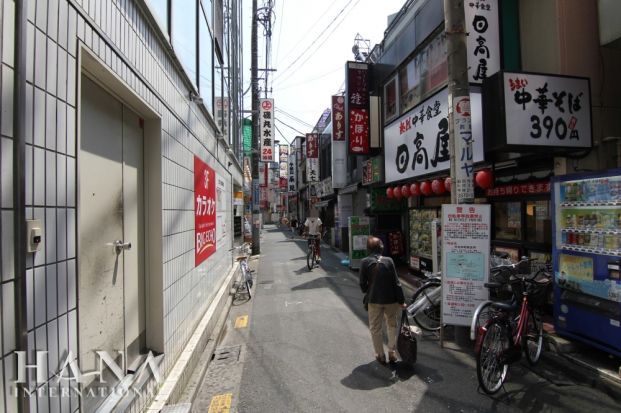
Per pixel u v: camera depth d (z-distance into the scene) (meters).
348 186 16.06
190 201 4.74
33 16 1.61
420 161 8.01
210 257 6.23
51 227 1.73
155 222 3.54
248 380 4.12
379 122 10.99
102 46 2.29
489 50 5.88
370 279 4.52
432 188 7.66
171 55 3.84
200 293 5.31
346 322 6.21
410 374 4.18
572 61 5.38
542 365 4.39
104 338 2.68
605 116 5.48
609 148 5.38
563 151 5.29
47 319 1.68
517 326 4.14
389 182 9.84
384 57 10.47
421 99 8.25
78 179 1.96
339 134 15.94
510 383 3.96
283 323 6.24
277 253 16.72
